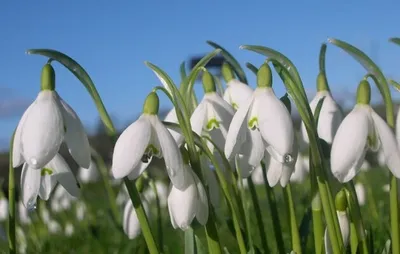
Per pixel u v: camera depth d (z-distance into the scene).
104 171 0.67
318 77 0.40
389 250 0.36
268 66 0.33
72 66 0.33
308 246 0.45
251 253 0.37
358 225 0.35
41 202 0.92
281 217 0.73
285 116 0.32
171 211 0.33
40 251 0.77
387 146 0.31
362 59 0.32
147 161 0.32
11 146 0.36
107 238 0.74
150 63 0.33
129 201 0.44
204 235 0.61
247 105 0.33
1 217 0.72
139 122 0.32
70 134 0.33
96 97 0.33
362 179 0.76
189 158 0.33
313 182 0.35
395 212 0.33
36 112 0.32
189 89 0.35
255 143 0.35
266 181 0.40
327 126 0.39
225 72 0.40
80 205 0.96
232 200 0.35
